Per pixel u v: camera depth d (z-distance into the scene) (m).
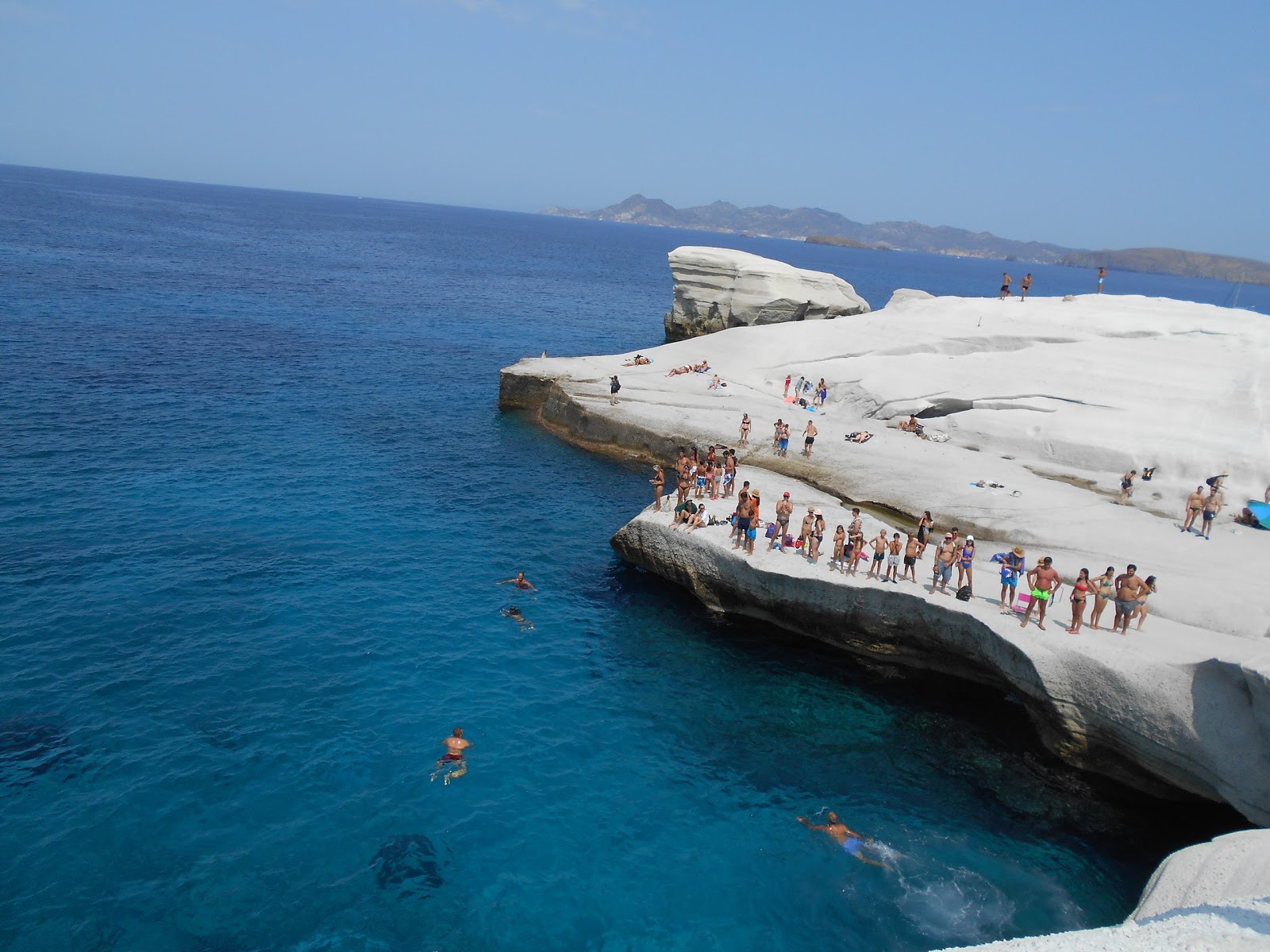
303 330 75.25
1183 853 16.98
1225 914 14.05
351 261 147.25
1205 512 30.38
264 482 38.25
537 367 55.06
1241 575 26.97
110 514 33.19
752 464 39.44
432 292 112.69
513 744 22.05
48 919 15.84
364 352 68.31
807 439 39.53
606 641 27.48
